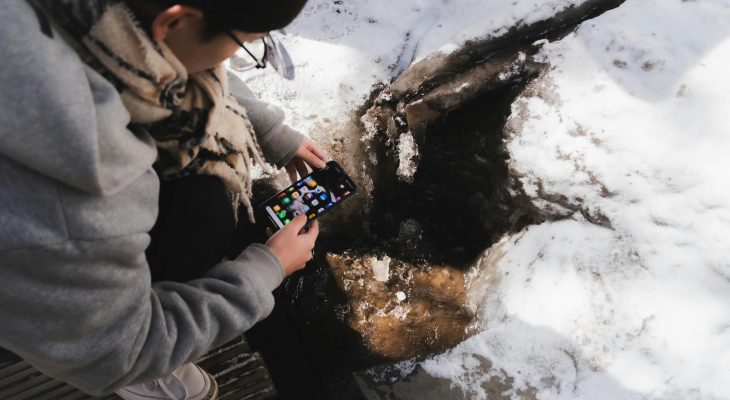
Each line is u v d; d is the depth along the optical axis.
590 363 1.39
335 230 1.90
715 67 1.63
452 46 1.79
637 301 1.42
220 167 1.00
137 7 0.61
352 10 1.93
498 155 1.73
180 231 1.00
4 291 0.60
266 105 1.25
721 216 1.46
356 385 1.73
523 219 1.73
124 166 0.63
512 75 1.75
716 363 1.32
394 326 1.83
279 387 1.75
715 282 1.41
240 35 0.67
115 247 0.64
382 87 1.84
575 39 1.74
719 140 1.54
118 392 1.16
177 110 0.80
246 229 1.65
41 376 1.28
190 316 0.79
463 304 1.85
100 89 0.60
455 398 1.42
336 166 1.29
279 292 1.90
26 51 0.54
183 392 1.17
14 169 0.56
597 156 1.59
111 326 0.70
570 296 1.49
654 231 1.49
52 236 0.58
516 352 1.46
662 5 1.75
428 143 1.86
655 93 1.63
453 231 1.99
